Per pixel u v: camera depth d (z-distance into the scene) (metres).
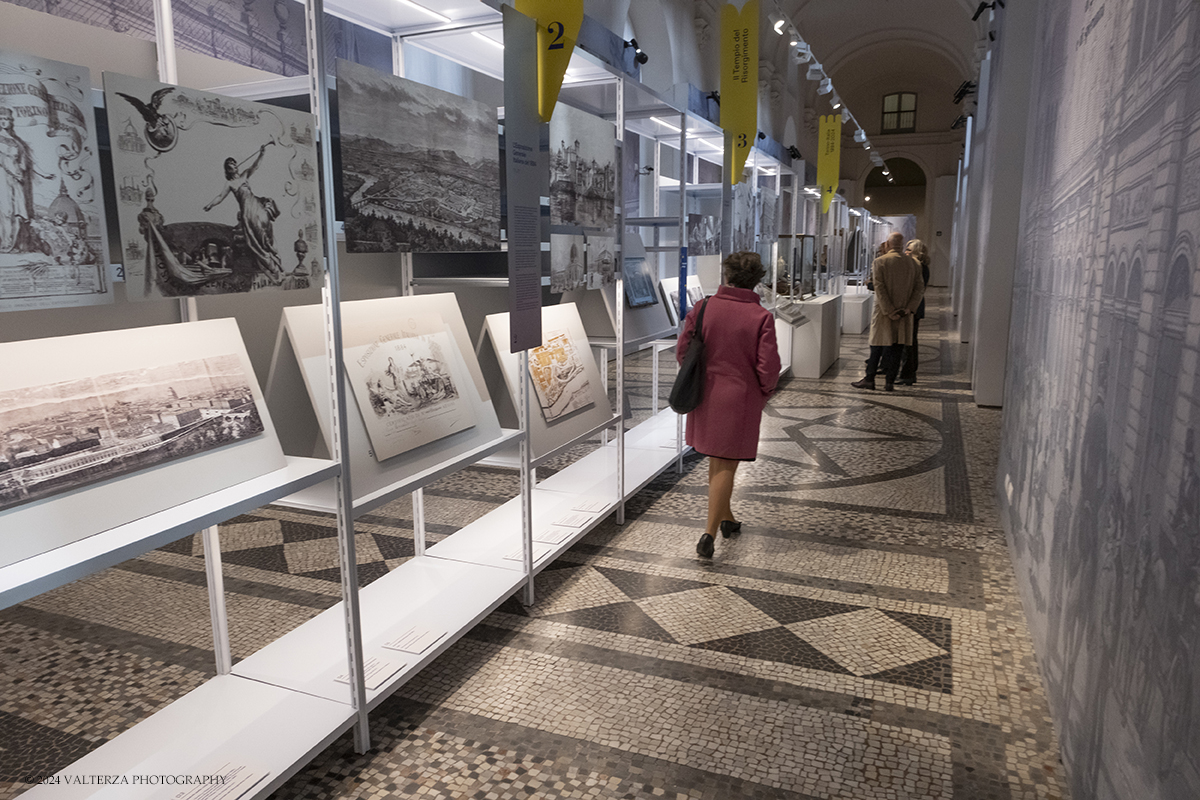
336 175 2.39
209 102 1.62
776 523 4.21
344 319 2.49
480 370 3.07
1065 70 2.92
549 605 3.23
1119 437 1.76
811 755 2.26
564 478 4.54
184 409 1.83
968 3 13.41
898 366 7.96
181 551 3.80
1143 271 1.63
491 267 3.62
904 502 4.55
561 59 2.82
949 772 2.19
